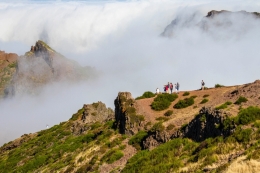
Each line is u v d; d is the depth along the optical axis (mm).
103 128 53156
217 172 21828
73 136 64250
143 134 38906
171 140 33531
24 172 53250
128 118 43844
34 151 64938
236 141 25828
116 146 40188
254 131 25953
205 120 31469
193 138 32312
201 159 26062
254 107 29688
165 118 42438
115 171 32969
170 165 27438
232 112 30344
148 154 32562
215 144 27391
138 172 29422
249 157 21844
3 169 62625
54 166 46031
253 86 40562
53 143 64812
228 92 44188
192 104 45219
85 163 39156
